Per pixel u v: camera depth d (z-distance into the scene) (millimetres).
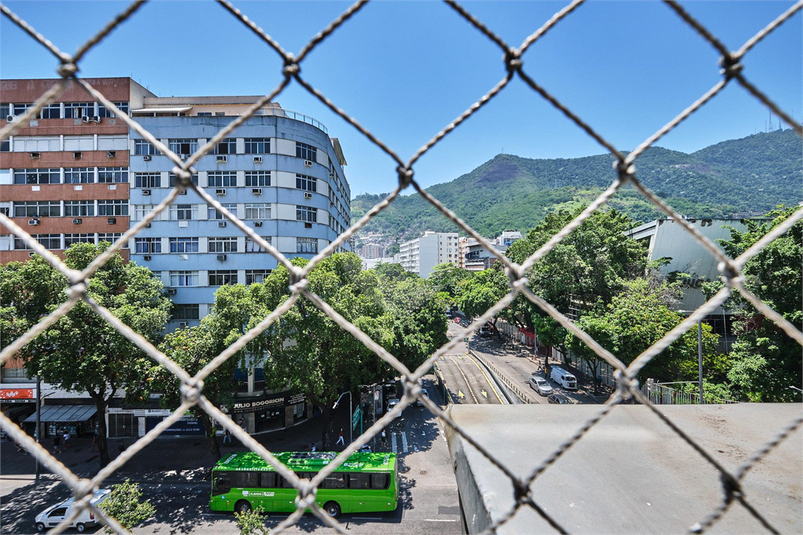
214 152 26016
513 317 44844
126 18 1531
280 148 26438
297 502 1585
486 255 90875
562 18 1551
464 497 2838
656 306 23875
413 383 1579
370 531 15633
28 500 18484
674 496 2439
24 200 25594
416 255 123938
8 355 1474
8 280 16938
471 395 33219
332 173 33344
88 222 25516
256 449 1591
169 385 18016
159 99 29062
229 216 1558
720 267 1530
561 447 1580
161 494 18703
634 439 3195
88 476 20500
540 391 31859
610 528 2119
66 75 1522
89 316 18172
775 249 16125
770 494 2506
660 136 1558
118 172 25859
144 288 21391
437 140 1588
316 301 1572
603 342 23672
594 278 28328
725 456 2941
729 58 1508
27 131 25719
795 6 1498
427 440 24438
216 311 18828
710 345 23625
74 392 24875
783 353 16422
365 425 26828
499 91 1563
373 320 19422
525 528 2100
